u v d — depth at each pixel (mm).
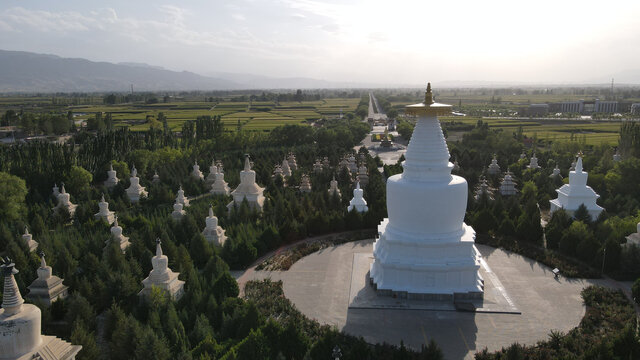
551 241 52750
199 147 130500
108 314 34219
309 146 141375
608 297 40438
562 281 44750
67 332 34625
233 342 30812
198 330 32500
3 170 83125
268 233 53844
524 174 90375
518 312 38688
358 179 89125
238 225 58469
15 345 24922
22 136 177875
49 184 81625
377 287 41969
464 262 40938
